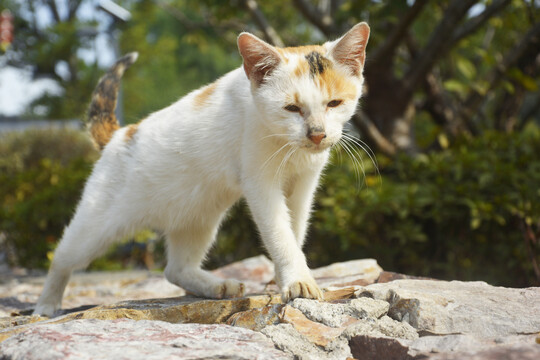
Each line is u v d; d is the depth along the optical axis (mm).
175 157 895
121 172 922
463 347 693
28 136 2539
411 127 1595
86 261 931
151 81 5777
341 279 941
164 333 726
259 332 741
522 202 1156
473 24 1447
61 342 697
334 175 1291
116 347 695
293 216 888
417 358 691
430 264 1269
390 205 1222
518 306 769
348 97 838
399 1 1236
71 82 4215
